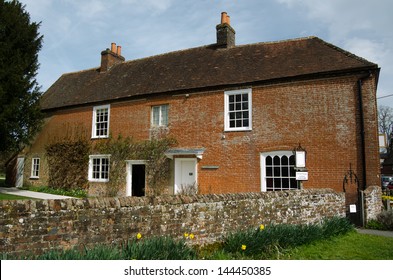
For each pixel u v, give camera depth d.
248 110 13.80
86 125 18.73
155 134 16.03
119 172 16.78
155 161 15.62
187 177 15.09
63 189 18.91
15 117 17.62
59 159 19.55
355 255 6.63
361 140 11.55
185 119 15.26
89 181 17.88
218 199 6.94
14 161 23.00
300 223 8.50
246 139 13.64
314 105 12.52
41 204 4.59
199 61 17.14
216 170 14.09
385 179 37.38
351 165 11.61
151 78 17.66
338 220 8.70
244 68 14.88
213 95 14.70
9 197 15.45
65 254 4.35
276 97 13.27
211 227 6.70
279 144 12.91
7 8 18.50
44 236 4.54
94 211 5.10
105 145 17.56
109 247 4.99
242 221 7.30
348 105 11.96
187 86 15.42
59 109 20.20
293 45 15.20
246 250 6.23
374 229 9.79
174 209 6.17
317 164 12.14
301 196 8.73
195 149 14.62
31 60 19.30
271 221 7.88
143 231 5.66
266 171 13.15
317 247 7.18
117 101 17.62
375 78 12.83
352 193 11.43
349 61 12.41
